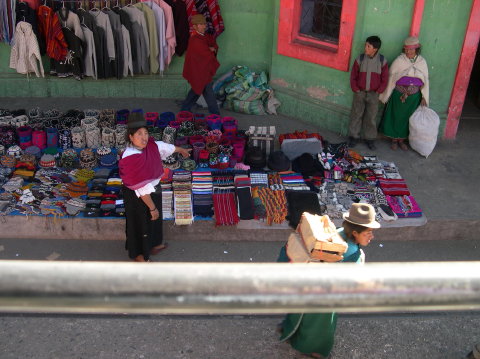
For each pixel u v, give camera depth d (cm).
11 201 552
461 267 72
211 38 722
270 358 418
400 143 695
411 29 645
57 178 584
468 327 453
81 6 755
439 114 699
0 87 814
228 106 803
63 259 530
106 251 542
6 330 434
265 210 551
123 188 472
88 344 425
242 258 537
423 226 563
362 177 604
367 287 70
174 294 67
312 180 597
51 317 448
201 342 431
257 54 823
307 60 736
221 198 559
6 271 66
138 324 445
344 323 452
